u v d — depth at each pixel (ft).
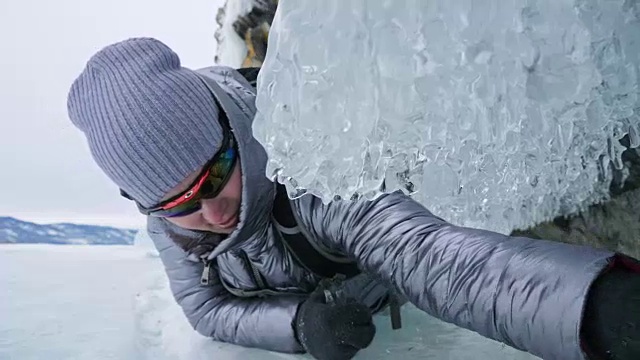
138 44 3.28
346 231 3.26
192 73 3.33
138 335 4.86
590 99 3.62
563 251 2.39
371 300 4.20
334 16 2.80
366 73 2.90
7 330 5.20
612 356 2.10
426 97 3.08
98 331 5.02
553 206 4.44
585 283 2.20
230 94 3.48
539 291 2.33
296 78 2.81
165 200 3.27
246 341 4.21
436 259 2.77
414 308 4.64
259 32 7.11
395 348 3.97
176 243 3.84
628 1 3.45
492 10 3.07
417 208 3.14
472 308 2.55
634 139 3.95
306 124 2.85
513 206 4.50
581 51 3.33
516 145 3.70
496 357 3.68
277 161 2.88
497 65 3.19
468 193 4.19
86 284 6.70
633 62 3.55
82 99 3.26
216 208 3.39
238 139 3.27
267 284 4.09
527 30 3.19
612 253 2.26
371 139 3.07
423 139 3.21
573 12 3.29
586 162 4.19
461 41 3.04
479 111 3.28
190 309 4.47
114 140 3.16
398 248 2.96
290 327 3.89
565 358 2.24
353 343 3.54
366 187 3.15
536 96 3.36
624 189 4.12
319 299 3.80
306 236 3.66
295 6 2.76
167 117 3.15
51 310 5.71
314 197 3.45
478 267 2.58
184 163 3.18
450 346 3.91
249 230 3.59
